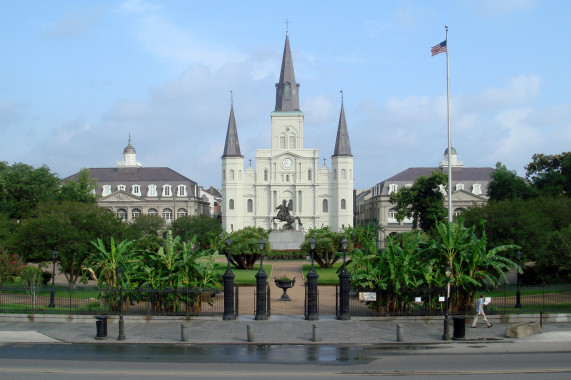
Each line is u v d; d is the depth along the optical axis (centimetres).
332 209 11644
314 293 2764
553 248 3384
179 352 2134
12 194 7662
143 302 3030
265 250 5044
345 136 11612
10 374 1762
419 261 2912
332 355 2072
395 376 1741
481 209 4538
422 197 7750
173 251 2997
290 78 12100
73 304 3297
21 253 4209
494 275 2933
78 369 1836
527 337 2394
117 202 11762
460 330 2347
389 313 2759
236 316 2809
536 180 7038
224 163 11606
